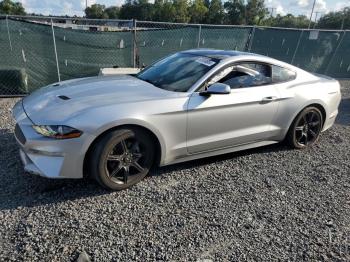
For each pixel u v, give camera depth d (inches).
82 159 120.3
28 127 120.6
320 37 435.5
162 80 155.7
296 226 116.9
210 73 148.3
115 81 156.6
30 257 94.3
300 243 108.1
